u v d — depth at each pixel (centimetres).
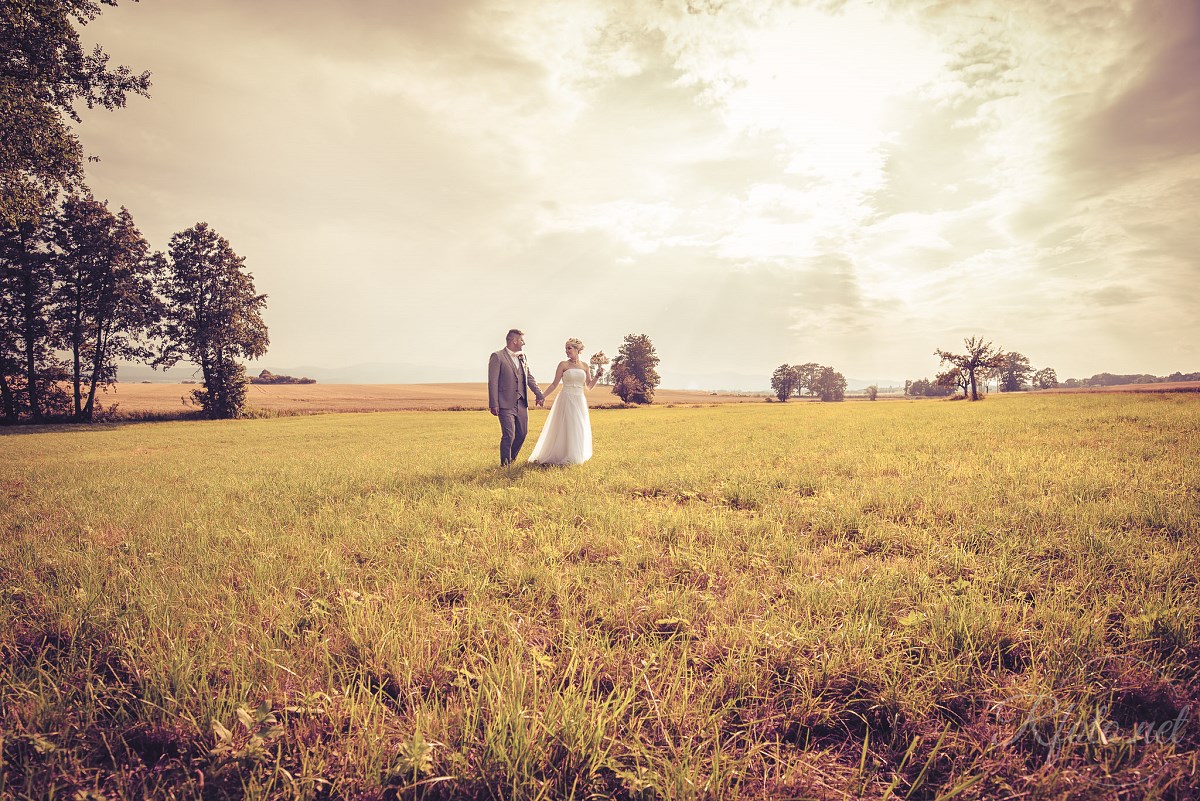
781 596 324
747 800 165
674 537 460
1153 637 244
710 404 8069
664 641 270
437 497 648
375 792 168
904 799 169
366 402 7556
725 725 205
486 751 181
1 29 1549
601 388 11494
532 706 201
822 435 1443
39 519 597
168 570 388
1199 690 210
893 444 1123
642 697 217
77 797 164
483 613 296
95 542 479
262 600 320
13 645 269
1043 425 1386
